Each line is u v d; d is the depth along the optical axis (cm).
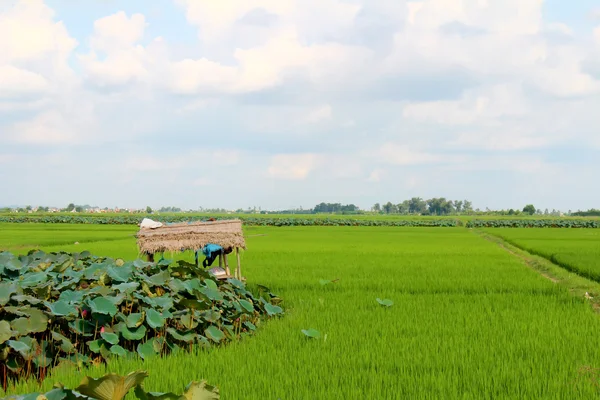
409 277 1677
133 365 697
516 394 603
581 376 659
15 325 686
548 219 9000
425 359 738
